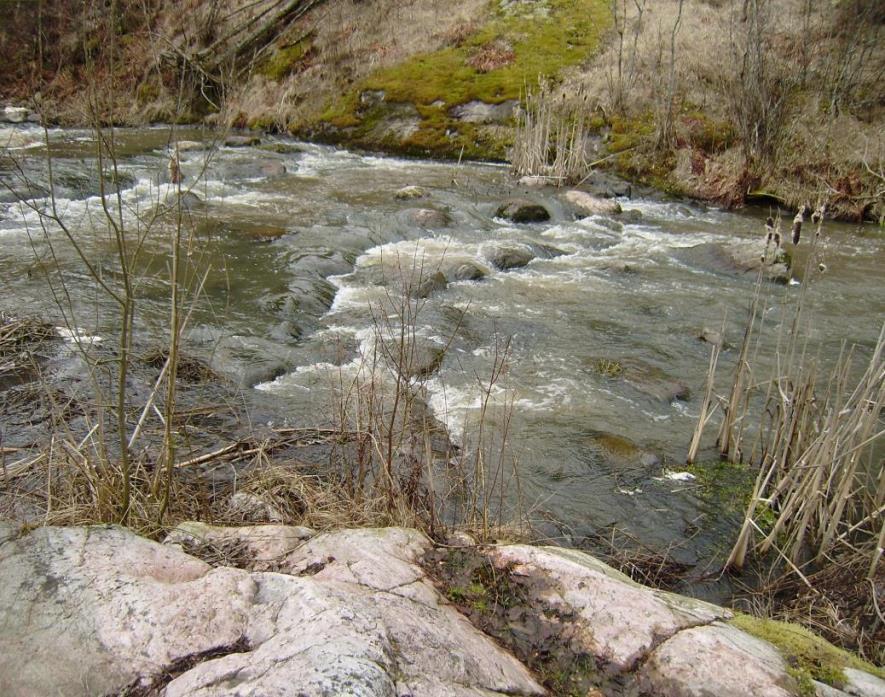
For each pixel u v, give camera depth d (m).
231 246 9.77
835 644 3.61
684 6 18.25
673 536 4.72
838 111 14.11
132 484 3.76
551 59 17.52
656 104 15.01
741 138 14.09
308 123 17.98
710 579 4.34
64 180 11.37
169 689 2.12
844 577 4.14
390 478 3.85
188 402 5.84
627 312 8.47
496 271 9.73
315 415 5.77
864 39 15.21
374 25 19.78
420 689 2.14
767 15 15.51
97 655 2.29
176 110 3.65
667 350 7.48
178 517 3.72
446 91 17.36
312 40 19.64
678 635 2.67
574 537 4.62
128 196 11.43
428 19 19.75
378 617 2.43
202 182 12.91
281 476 4.24
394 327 7.53
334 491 4.27
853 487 5.07
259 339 7.11
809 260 5.00
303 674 2.02
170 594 2.53
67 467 3.83
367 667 2.07
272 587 2.57
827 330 8.07
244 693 1.97
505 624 2.79
